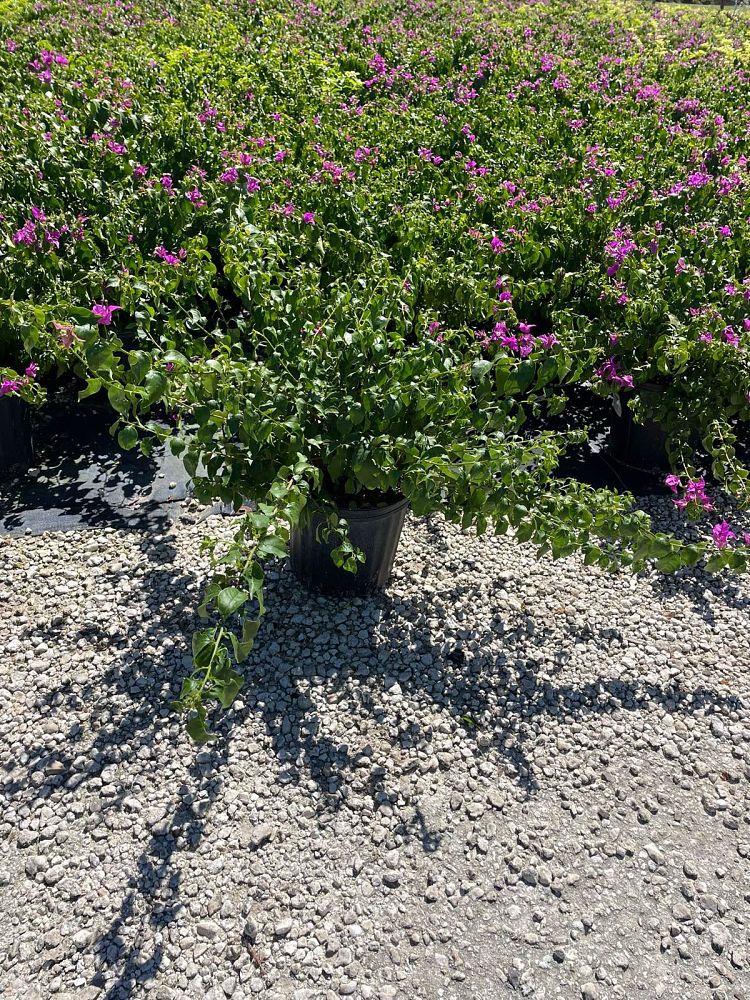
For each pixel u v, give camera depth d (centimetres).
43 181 524
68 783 290
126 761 299
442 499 320
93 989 239
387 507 335
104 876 265
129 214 498
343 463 306
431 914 264
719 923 270
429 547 406
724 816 303
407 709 327
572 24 1398
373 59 960
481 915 266
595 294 479
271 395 309
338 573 361
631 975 255
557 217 552
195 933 254
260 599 244
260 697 325
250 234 434
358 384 320
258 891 265
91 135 624
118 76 809
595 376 434
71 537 396
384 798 295
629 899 274
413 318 415
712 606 392
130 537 398
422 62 1019
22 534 398
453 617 369
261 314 378
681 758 322
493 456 305
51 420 478
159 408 483
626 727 332
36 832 276
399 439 302
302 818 286
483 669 348
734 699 347
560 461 488
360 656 346
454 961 253
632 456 482
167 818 282
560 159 689
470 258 504
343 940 255
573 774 312
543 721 330
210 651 242
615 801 304
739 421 528
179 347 383
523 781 308
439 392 318
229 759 302
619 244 498
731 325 450
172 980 243
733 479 406
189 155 596
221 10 1190
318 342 338
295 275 408
